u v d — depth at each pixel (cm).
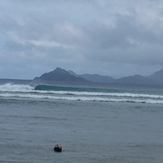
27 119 3228
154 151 2064
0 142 2131
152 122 3400
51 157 1814
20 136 2350
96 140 2325
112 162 1777
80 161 1758
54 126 2858
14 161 1709
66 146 2095
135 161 1820
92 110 4306
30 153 1883
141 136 2561
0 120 3095
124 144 2233
